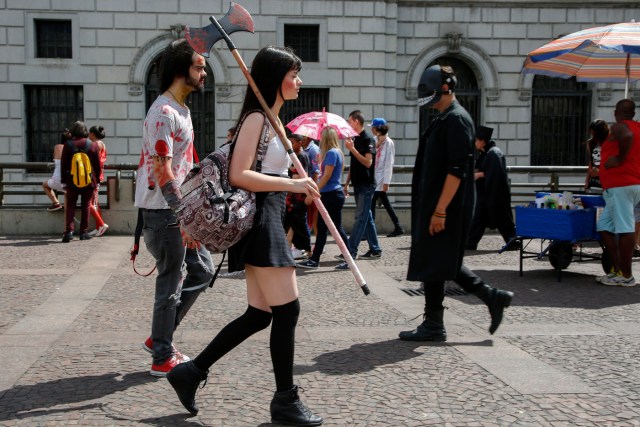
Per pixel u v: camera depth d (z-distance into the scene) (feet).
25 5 57.11
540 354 15.79
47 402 12.59
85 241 37.50
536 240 38.17
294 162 11.36
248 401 12.67
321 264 30.22
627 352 15.96
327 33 59.26
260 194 11.23
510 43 61.57
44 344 16.61
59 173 40.45
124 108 58.39
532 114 63.16
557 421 11.70
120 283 24.97
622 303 21.61
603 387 13.48
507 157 62.34
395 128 61.16
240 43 58.49
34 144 59.06
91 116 58.34
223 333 11.64
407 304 21.52
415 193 17.15
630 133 23.80
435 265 16.43
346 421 11.71
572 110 63.41
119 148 58.59
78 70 57.93
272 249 11.12
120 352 15.94
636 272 27.55
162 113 13.25
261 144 11.10
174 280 14.15
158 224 13.82
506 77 61.93
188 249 14.96
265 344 16.56
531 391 13.23
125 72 58.23
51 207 41.24
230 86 58.34
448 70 16.55
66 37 58.65
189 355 15.72
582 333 17.74
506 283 25.25
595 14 61.77
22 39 57.41
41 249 34.27
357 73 59.72
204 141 59.93
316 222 29.53
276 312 11.32
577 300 22.09
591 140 34.22
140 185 13.98
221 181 10.89
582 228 25.18
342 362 15.16
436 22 60.95
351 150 29.73
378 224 42.86
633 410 12.23
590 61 30.66
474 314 19.97
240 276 26.63
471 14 61.21
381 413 12.09
